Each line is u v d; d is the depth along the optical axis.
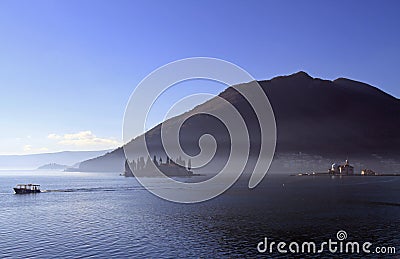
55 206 120.62
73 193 176.88
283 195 158.25
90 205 124.00
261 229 75.12
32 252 57.94
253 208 110.81
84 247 60.59
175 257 54.81
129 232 72.69
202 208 112.62
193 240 65.25
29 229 77.06
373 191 179.00
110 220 89.19
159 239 66.06
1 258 55.22
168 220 88.31
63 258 54.62
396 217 90.62
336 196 150.75
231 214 97.81
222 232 72.12
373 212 100.00
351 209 106.56
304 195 157.38
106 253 56.94
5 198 151.00
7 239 67.06
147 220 88.62
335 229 74.69
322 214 96.56
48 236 69.25
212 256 55.28
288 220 86.50
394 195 154.38
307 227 77.00
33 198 151.00
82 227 79.06
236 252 57.59
